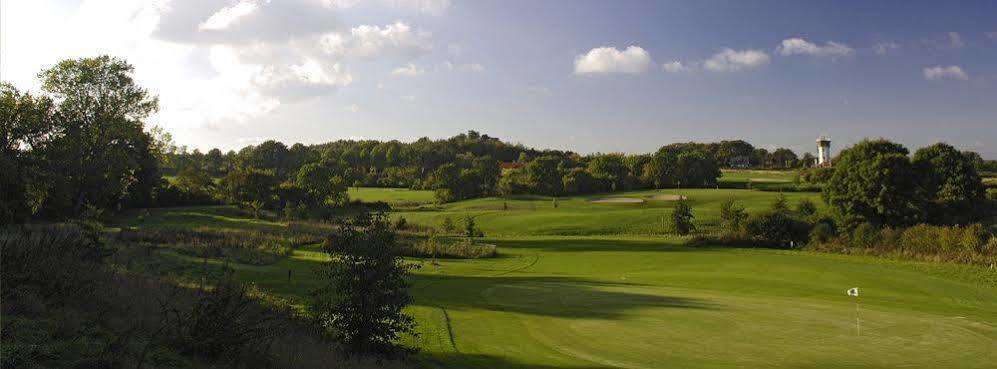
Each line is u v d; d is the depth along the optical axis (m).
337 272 16.53
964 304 28.81
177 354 10.80
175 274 25.38
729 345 18.14
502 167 188.38
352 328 16.23
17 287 12.13
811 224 58.88
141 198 85.75
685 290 30.94
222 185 94.50
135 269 23.52
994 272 40.84
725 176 162.00
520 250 57.06
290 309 19.72
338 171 159.00
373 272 16.09
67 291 12.81
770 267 43.12
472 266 44.59
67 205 54.16
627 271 42.41
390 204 112.00
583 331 20.02
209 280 24.59
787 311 23.69
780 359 16.56
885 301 28.50
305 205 92.75
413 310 23.45
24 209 41.25
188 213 80.06
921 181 70.25
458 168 150.50
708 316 22.56
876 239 52.53
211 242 46.78
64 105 53.59
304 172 98.88
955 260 45.16
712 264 45.19
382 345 16.47
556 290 30.09
